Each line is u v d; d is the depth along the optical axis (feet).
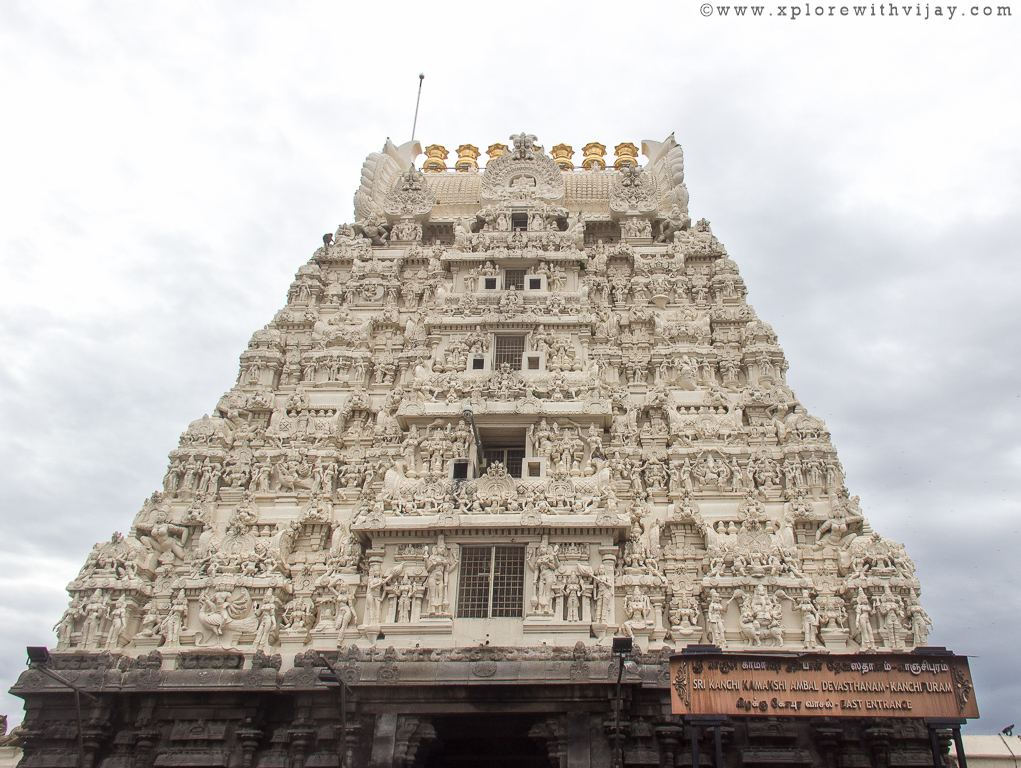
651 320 128.16
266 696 89.61
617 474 108.47
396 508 101.14
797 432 108.99
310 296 135.23
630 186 146.61
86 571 100.68
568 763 82.53
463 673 86.07
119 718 90.48
